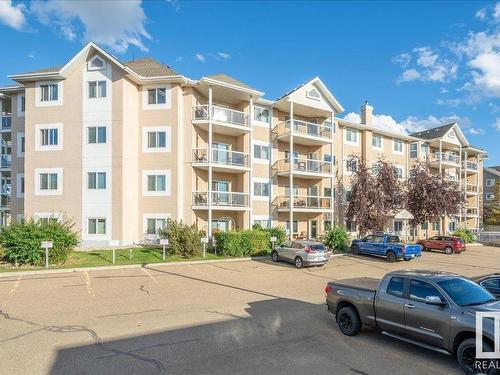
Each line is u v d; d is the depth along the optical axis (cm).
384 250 2441
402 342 820
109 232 2573
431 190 3419
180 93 2733
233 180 3053
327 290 946
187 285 1486
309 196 3108
